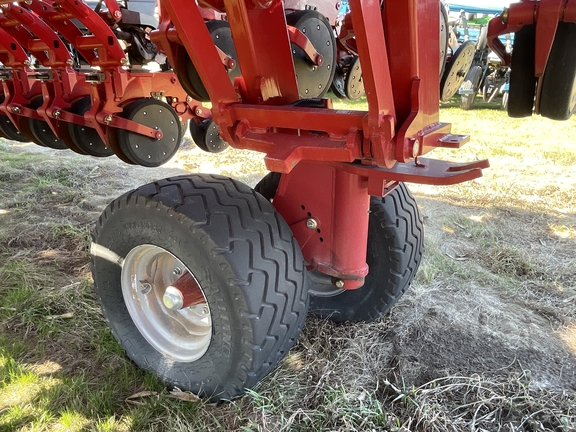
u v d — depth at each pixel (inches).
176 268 80.0
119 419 71.9
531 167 226.4
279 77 69.1
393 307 102.9
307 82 85.0
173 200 67.4
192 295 73.7
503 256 129.9
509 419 72.7
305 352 88.4
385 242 88.3
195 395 74.5
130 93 129.0
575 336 95.4
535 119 377.4
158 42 77.3
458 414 72.9
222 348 68.5
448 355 87.5
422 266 120.6
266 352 66.9
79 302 103.2
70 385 77.5
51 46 132.0
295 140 60.6
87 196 173.5
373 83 49.3
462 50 86.0
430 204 172.4
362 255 79.7
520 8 61.2
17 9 123.4
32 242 134.0
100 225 79.0
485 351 89.0
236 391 70.6
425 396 75.2
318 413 72.1
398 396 75.3
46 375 81.2
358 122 55.1
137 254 77.9
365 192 75.4
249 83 66.9
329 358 86.7
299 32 77.7
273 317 65.9
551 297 110.7
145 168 213.5
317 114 57.9
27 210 158.2
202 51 60.2
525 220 158.6
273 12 64.0
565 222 157.2
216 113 64.9
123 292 81.4
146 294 82.6
